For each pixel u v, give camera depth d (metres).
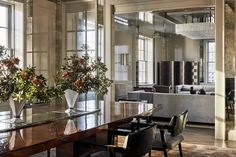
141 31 12.12
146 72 12.99
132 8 6.27
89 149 2.66
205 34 10.01
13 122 2.60
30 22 6.17
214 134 5.96
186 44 14.18
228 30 5.54
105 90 3.80
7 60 2.66
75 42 6.80
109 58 6.44
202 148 4.79
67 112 3.23
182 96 7.16
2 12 5.79
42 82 2.79
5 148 1.76
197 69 13.59
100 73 3.96
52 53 6.79
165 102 7.36
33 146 1.85
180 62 13.49
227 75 5.53
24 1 5.97
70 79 3.37
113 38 6.51
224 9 5.46
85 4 6.66
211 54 13.80
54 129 2.34
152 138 2.51
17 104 2.68
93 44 6.60
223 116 5.49
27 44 6.10
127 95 8.74
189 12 9.16
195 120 7.04
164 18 9.77
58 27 6.89
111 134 2.95
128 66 11.05
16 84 2.64
